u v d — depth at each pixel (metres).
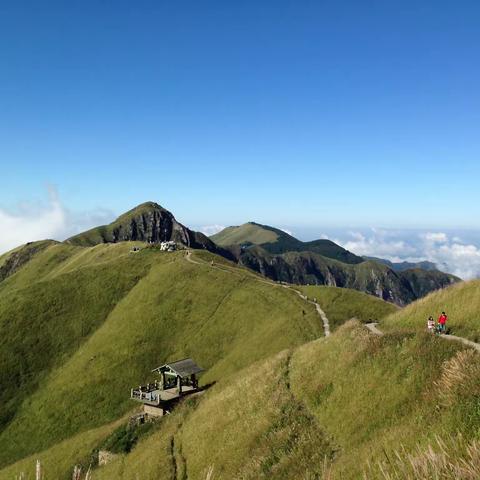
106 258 176.75
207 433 36.75
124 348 91.94
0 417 82.62
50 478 50.84
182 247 157.12
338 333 36.69
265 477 24.14
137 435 49.00
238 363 71.62
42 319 109.69
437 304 38.94
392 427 19.66
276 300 93.50
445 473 6.88
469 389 14.77
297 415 29.08
